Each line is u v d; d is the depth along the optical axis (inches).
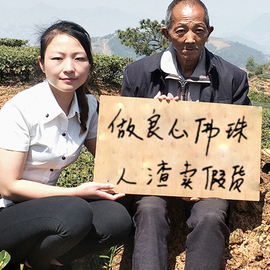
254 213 106.6
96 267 100.0
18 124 84.7
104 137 95.3
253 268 99.6
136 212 91.6
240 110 97.7
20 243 79.8
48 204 80.4
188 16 100.4
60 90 87.1
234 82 110.0
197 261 84.3
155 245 83.0
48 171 90.9
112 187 91.3
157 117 96.7
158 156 96.3
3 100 365.1
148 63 112.0
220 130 97.6
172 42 106.0
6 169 83.7
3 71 402.3
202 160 97.0
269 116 355.6
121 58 493.7
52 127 88.3
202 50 110.0
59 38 85.6
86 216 79.3
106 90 483.8
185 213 108.2
